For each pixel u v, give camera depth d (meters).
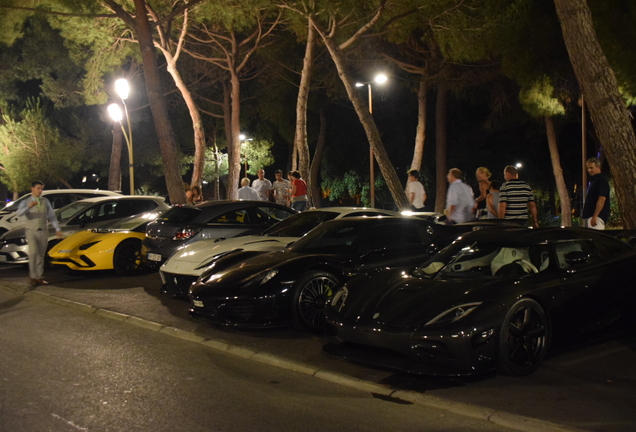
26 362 5.86
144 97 30.27
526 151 32.56
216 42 22.94
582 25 8.61
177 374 5.47
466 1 15.61
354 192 34.91
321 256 7.04
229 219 10.32
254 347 6.29
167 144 14.51
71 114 29.27
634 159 8.47
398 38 17.70
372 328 5.21
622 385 4.90
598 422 4.14
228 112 29.73
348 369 5.52
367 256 7.27
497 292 5.12
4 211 16.06
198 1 14.82
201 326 7.25
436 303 5.19
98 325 7.52
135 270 11.30
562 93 20.73
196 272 8.07
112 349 6.34
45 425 4.26
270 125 35.00
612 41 17.64
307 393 4.94
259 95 30.83
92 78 21.17
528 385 4.95
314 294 6.81
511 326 5.01
